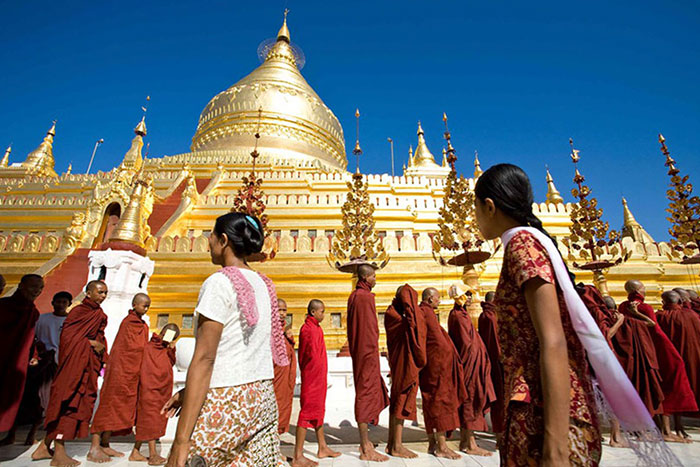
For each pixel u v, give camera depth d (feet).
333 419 24.49
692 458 17.04
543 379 4.90
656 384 20.39
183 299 44.50
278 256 46.62
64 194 78.23
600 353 5.20
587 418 5.02
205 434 6.32
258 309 7.45
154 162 92.63
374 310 18.20
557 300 5.27
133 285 34.47
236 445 6.52
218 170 82.33
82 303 18.74
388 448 17.46
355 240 29.94
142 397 18.04
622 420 5.22
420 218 69.41
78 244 50.03
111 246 34.86
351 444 19.54
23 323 18.56
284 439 20.77
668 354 21.58
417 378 17.19
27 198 76.79
